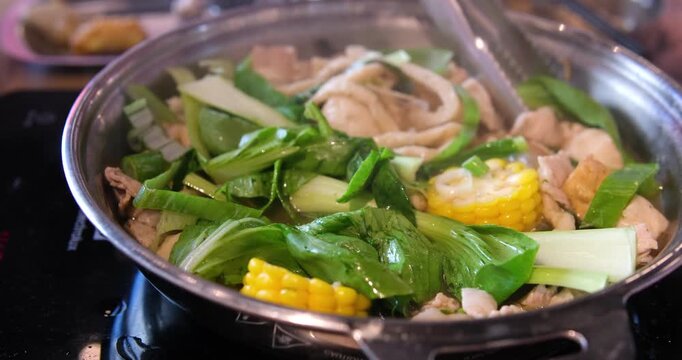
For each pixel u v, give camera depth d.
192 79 0.33
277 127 0.28
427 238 0.25
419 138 0.31
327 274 0.22
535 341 0.18
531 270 0.23
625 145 0.32
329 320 0.17
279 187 0.27
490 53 0.34
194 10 0.44
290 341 0.20
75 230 0.29
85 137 0.25
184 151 0.29
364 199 0.26
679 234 0.23
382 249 0.23
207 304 0.20
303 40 0.36
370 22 0.36
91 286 0.26
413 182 0.27
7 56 0.42
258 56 0.34
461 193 0.27
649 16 0.42
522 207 0.26
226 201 0.26
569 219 0.27
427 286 0.23
